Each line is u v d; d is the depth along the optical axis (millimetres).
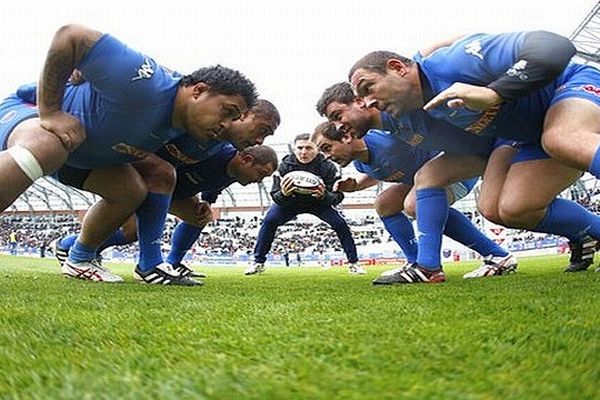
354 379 789
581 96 2486
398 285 3281
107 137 2865
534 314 1542
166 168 3701
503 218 3447
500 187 3455
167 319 1616
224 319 1601
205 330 1363
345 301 2150
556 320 1389
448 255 22562
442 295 2340
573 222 3650
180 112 2934
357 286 3377
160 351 1071
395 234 4770
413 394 698
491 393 700
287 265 24031
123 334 1307
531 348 1007
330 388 735
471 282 3340
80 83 2875
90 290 2969
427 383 761
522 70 2332
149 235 3686
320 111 3641
